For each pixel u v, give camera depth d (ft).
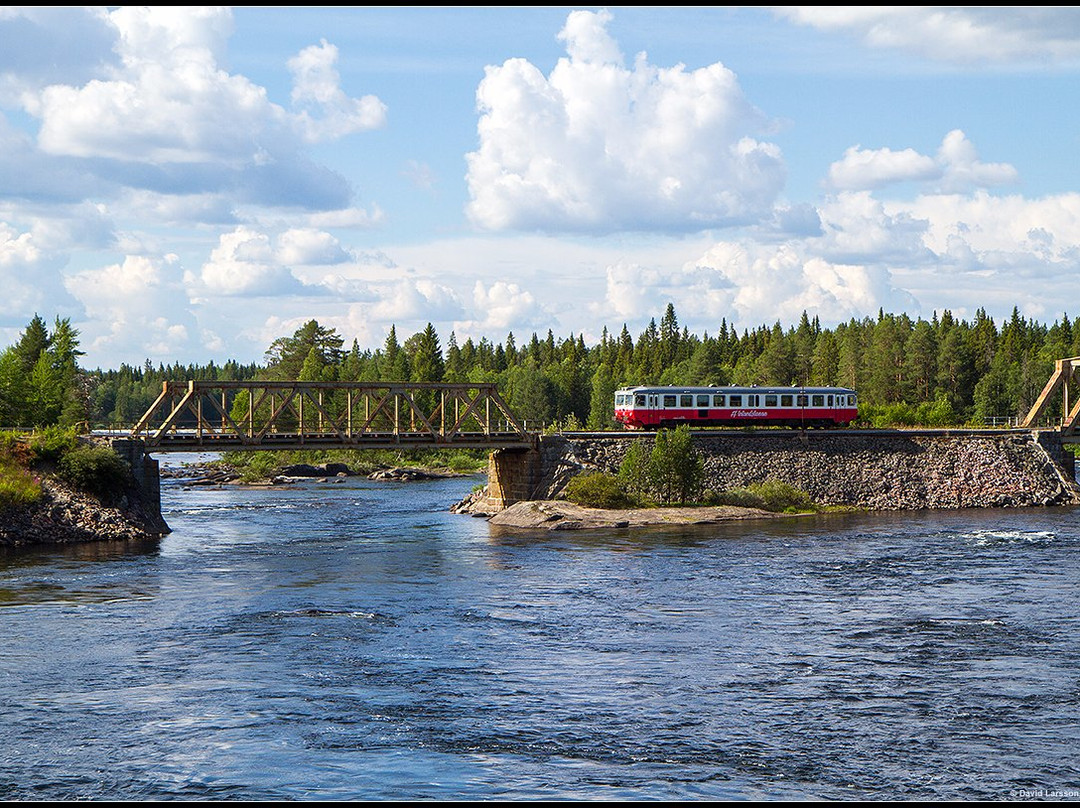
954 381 628.69
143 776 94.17
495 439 305.73
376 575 199.41
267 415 602.44
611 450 313.73
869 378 655.76
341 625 153.17
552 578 195.11
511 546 240.73
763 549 229.86
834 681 123.44
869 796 89.71
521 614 161.79
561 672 127.75
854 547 230.89
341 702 115.24
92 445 268.41
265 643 141.90
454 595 177.88
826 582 188.14
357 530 277.85
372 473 500.74
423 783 92.73
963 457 324.39
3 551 228.84
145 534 255.29
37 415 364.99
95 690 119.44
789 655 135.74
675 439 293.02
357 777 94.07
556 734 105.19
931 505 307.37
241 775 94.43
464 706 114.21
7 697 116.67
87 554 226.17
